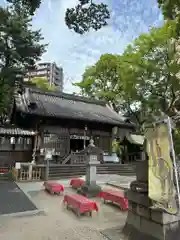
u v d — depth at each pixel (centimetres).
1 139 1513
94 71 2670
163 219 321
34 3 638
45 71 6019
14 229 438
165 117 308
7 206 615
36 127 1606
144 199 357
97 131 1938
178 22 799
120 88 2225
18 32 1528
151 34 1302
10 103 1864
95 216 536
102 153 1698
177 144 530
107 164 1542
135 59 1384
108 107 2439
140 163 387
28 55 1661
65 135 1728
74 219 511
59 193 797
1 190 849
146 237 349
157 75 1348
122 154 2178
